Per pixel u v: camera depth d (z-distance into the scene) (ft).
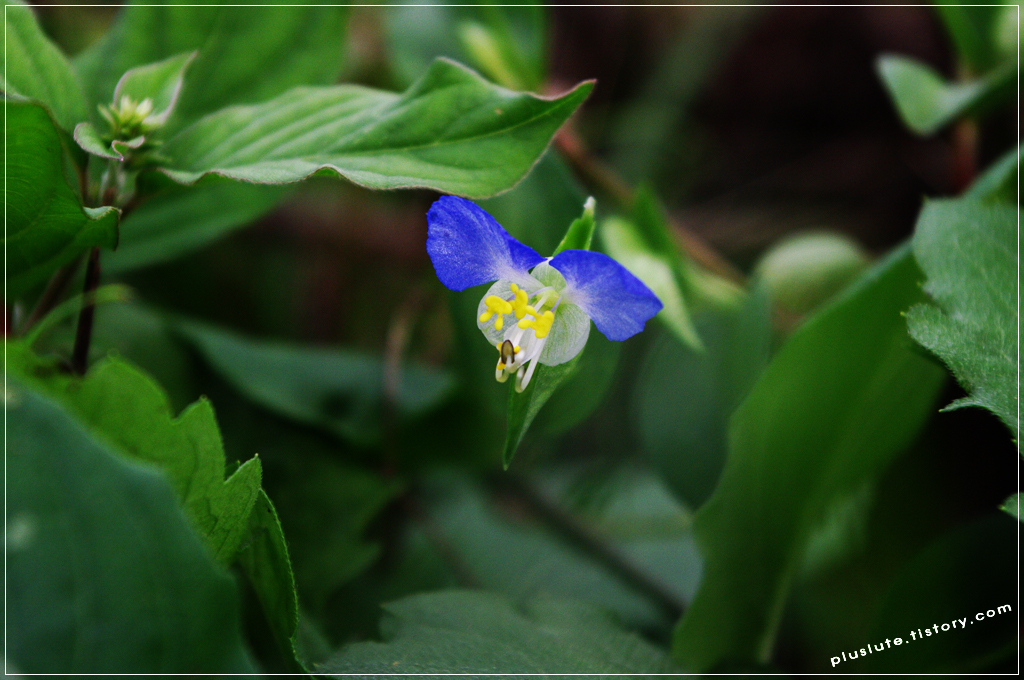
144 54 0.91
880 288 0.86
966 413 1.01
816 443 0.89
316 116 0.84
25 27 0.83
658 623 1.00
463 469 1.03
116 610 0.73
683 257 1.03
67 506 0.72
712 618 0.90
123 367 0.75
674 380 0.98
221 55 0.92
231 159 0.84
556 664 0.83
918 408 0.92
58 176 0.80
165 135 0.91
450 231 0.80
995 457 1.01
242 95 0.93
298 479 0.98
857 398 0.89
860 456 0.92
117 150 0.82
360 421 1.00
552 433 0.96
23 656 0.72
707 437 0.96
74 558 0.72
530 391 0.80
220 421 0.99
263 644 0.87
